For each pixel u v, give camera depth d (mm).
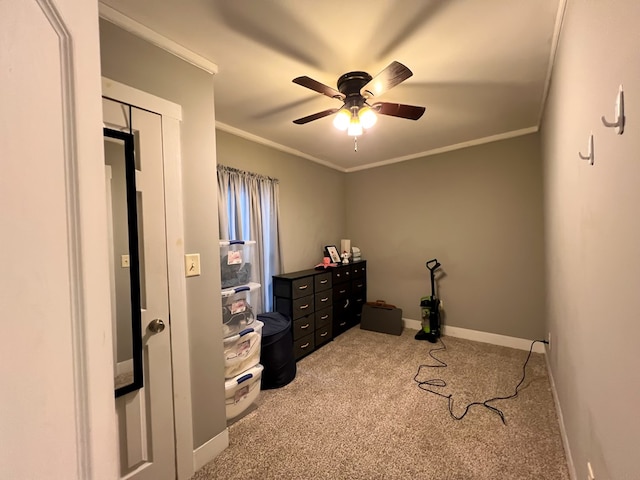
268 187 3182
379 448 1681
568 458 1496
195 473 1550
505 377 2459
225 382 1863
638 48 625
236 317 2084
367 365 2775
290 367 2498
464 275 3447
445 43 1584
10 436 335
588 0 990
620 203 757
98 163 568
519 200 3066
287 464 1586
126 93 1326
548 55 1699
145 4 1269
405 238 3900
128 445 1332
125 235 1320
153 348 1405
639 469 663
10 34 349
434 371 2609
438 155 3584
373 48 1615
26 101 378
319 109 2381
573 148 1298
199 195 1628
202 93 1661
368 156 3830
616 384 807
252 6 1301
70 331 465
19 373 354
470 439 1729
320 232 3988
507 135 3051
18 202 361
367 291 4266
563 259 1634
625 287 735
